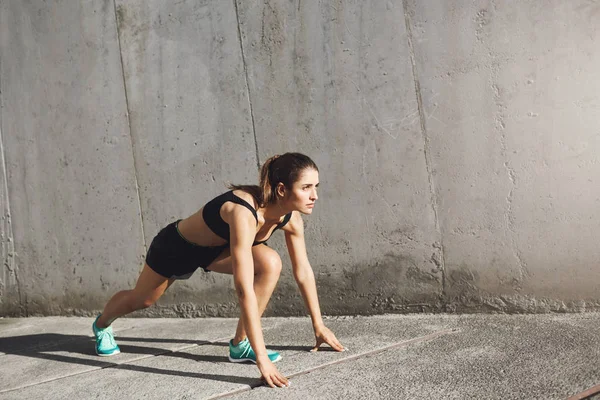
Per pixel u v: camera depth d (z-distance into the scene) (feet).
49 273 15.51
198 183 13.42
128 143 14.24
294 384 8.04
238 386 8.13
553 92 10.13
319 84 12.04
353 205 11.88
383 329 10.61
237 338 9.37
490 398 6.94
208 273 13.47
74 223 15.08
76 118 14.92
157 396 8.11
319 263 12.25
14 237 15.98
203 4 13.16
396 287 11.61
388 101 11.44
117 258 14.53
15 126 15.78
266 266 8.89
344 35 11.75
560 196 10.19
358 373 8.27
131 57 14.10
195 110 13.39
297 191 8.18
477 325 10.21
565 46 9.98
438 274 11.24
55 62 15.11
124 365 10.02
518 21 10.29
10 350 12.09
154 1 13.74
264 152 12.66
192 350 10.59
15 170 15.87
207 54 13.17
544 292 10.41
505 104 10.50
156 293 10.05
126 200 14.34
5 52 15.78
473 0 10.61
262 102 12.62
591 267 10.03
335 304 12.16
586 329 9.23
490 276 10.81
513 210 10.56
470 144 10.82
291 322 12.03
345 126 11.85
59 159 15.21
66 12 14.89
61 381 9.42
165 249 9.54
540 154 10.30
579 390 6.90
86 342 12.23
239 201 8.39
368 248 11.80
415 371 8.13
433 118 11.09
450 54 10.86
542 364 7.89
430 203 11.23
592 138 9.89
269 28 12.46
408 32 11.18
